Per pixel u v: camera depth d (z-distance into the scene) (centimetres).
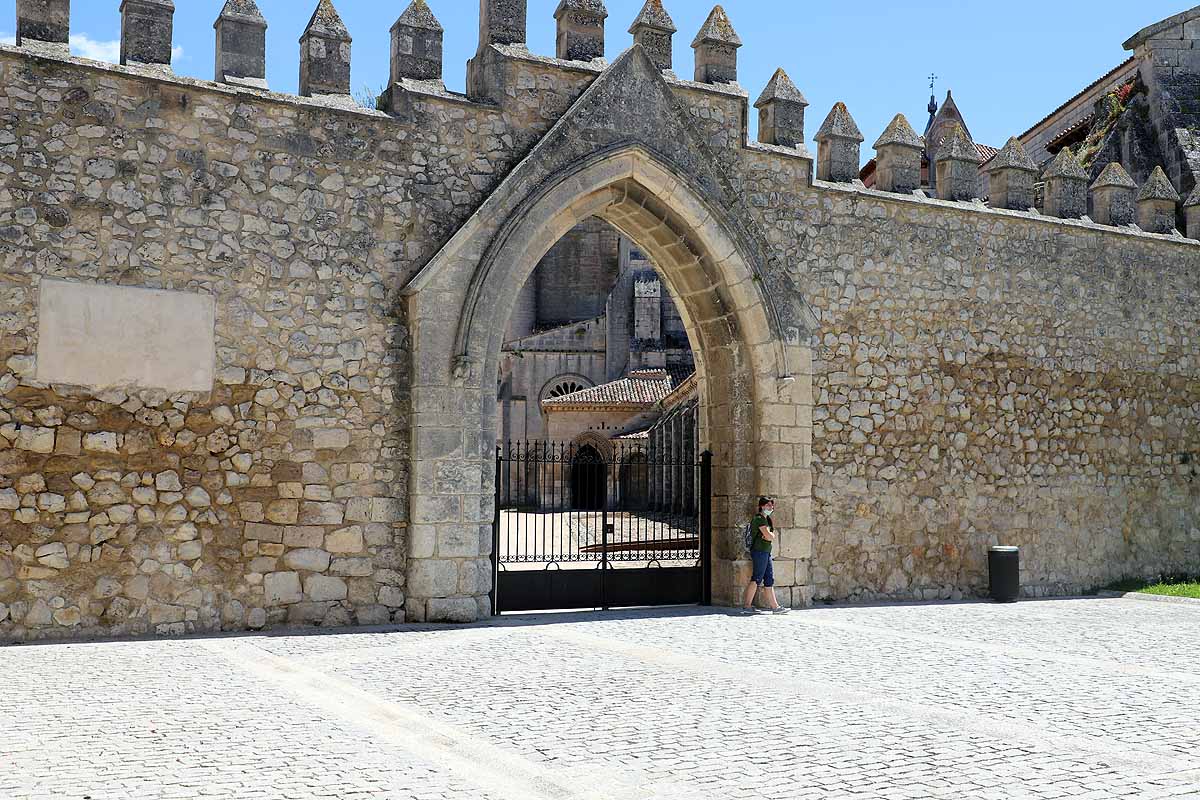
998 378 1770
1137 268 1938
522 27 1471
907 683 955
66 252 1186
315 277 1312
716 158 1562
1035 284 1820
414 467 1334
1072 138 2811
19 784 607
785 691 912
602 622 1359
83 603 1175
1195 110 2416
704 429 1647
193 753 681
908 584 1664
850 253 1655
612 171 1468
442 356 1351
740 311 1561
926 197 1739
